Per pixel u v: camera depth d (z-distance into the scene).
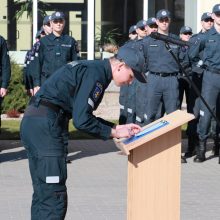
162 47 12.15
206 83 12.31
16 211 9.27
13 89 18.89
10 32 22.70
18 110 18.97
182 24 22.08
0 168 12.02
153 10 22.50
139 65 6.53
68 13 22.62
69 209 9.38
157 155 6.53
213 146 13.48
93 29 22.62
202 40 12.21
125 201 9.84
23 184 10.82
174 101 12.33
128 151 6.35
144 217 6.59
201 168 12.21
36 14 22.55
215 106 12.44
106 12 22.72
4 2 22.73
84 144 14.60
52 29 12.51
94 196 10.11
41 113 6.79
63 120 6.85
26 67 13.19
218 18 12.15
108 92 20.50
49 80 6.85
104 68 6.62
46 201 6.80
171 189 6.57
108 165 12.41
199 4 21.61
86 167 12.22
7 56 12.12
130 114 13.59
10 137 15.23
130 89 13.48
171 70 12.23
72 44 12.50
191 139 13.18
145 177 6.54
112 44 22.52
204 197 10.13
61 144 6.83
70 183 10.94
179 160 6.55
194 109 12.93
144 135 6.44
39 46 12.38
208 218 9.03
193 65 12.42
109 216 9.06
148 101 12.38
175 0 22.17
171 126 6.42
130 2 22.72
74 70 6.70
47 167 6.75
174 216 6.59
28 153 6.88
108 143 14.77
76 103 6.55
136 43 12.84
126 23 22.80
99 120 6.75
